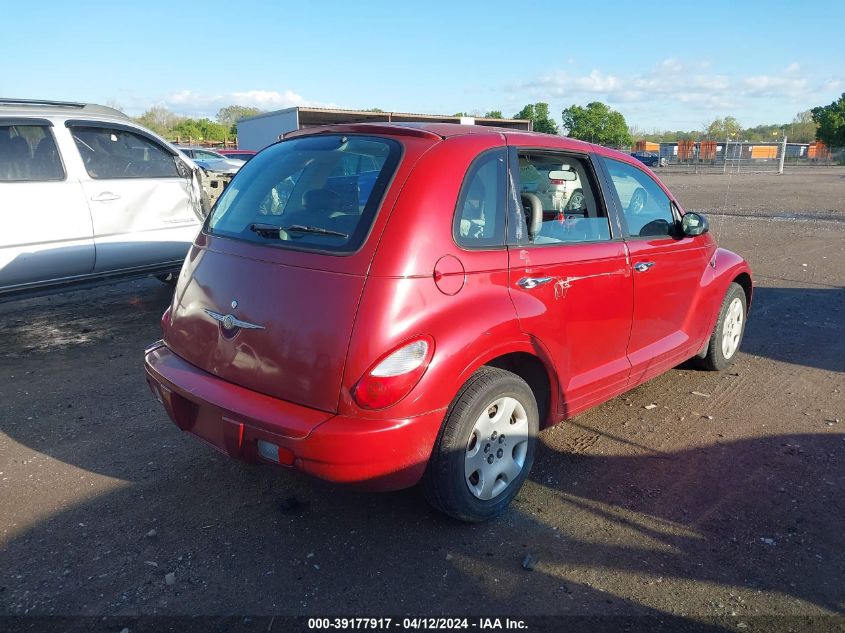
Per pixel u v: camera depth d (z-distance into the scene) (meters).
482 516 3.28
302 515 3.42
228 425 2.94
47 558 3.06
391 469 2.83
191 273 3.45
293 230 3.12
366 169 3.17
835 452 4.16
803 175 40.19
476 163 3.23
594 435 4.39
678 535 3.28
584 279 3.65
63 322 7.02
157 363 3.42
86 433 4.34
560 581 2.93
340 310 2.78
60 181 6.27
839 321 7.22
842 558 3.11
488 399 3.12
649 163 49.59
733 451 4.17
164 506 3.49
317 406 2.81
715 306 5.09
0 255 5.91
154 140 7.03
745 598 2.84
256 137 24.27
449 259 2.98
